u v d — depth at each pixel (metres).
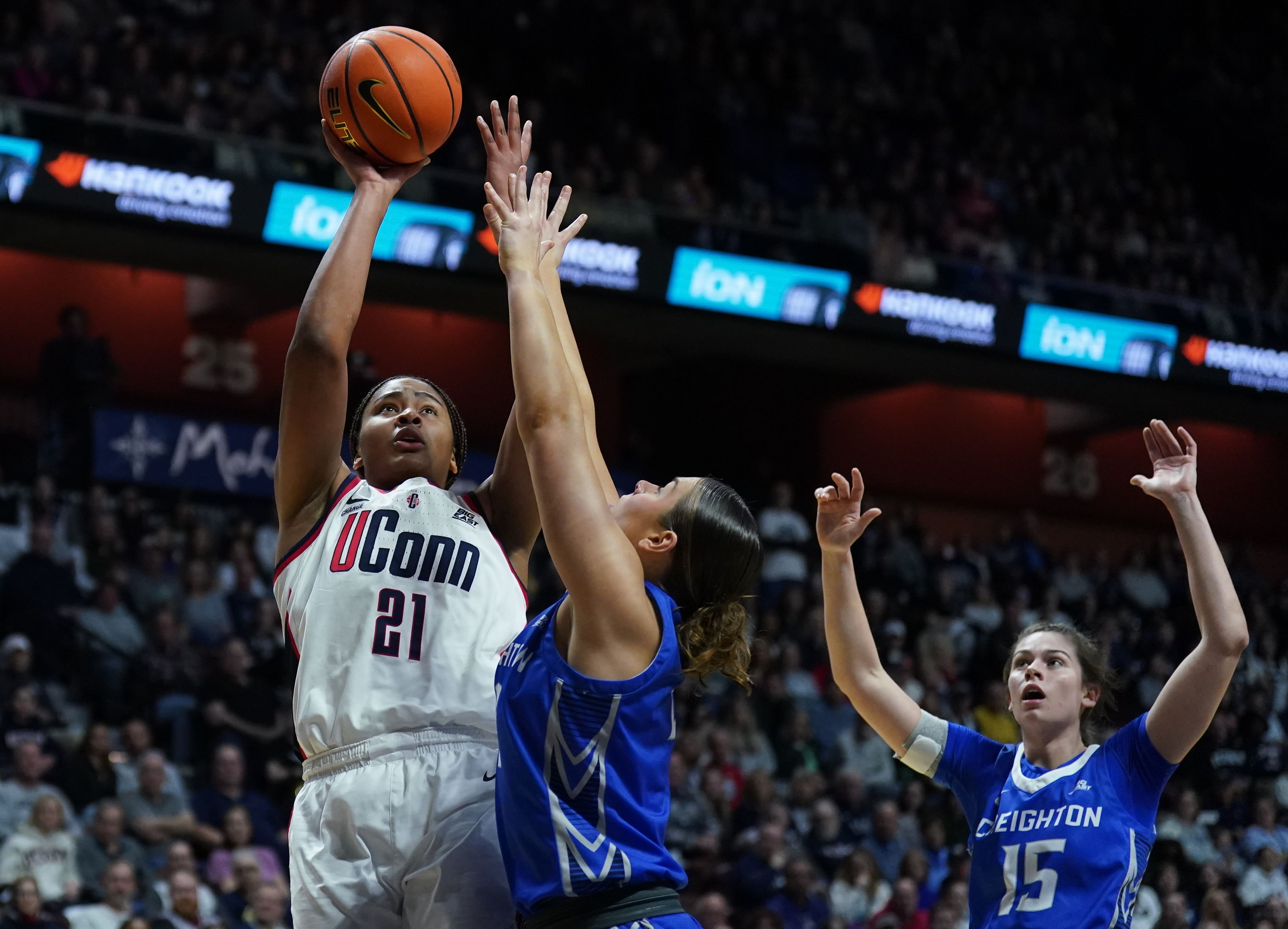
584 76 16.12
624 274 13.66
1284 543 19.34
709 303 14.05
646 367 16.89
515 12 16.11
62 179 11.69
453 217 13.07
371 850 2.75
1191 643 15.24
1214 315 16.22
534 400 2.43
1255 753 12.55
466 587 2.89
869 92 17.84
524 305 2.52
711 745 10.59
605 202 13.63
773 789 9.95
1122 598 15.69
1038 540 16.05
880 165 16.92
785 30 17.98
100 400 12.77
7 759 8.77
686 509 2.56
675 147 16.17
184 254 13.10
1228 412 17.61
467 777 2.77
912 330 14.84
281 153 12.52
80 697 9.95
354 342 15.45
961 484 18.06
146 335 14.62
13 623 10.06
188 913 7.45
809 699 11.55
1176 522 3.34
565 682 2.39
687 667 2.50
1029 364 15.48
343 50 3.03
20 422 14.01
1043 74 19.52
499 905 2.72
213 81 13.30
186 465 13.21
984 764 3.58
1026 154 18.33
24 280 14.17
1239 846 11.26
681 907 2.43
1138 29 20.56
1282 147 20.00
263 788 9.47
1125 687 13.46
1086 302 15.59
